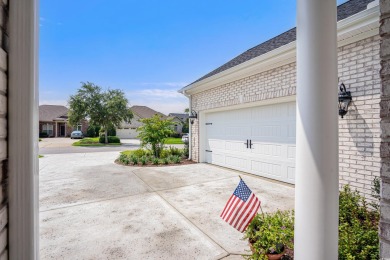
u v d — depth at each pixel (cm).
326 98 147
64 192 525
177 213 393
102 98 2205
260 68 623
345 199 336
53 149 1670
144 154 1076
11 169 106
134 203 446
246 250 261
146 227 338
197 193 511
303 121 152
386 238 98
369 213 318
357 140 408
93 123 2197
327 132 147
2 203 102
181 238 305
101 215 386
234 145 771
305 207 151
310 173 149
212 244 290
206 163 921
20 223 107
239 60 847
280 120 601
